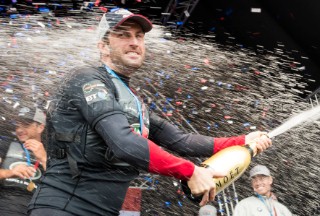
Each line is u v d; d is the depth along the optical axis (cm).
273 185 405
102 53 181
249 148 190
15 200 275
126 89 175
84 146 165
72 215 162
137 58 180
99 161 166
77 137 166
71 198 163
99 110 160
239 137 200
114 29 179
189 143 198
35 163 292
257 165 372
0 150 289
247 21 682
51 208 162
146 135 179
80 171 165
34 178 284
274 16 668
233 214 367
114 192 168
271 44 695
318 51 668
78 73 171
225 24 685
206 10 659
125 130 158
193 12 654
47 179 168
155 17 595
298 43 683
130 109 173
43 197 165
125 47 179
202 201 163
